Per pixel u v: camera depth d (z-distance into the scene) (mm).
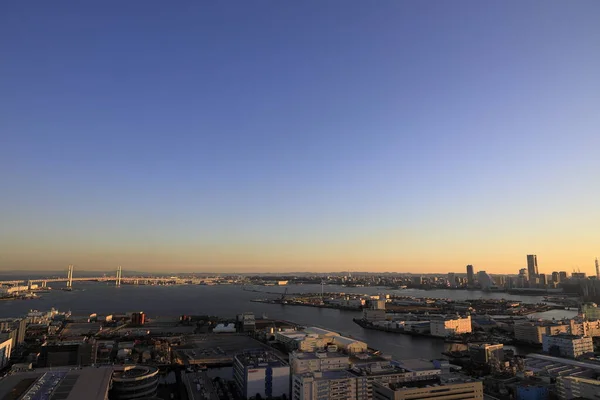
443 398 169500
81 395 157500
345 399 195000
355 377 198875
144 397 190875
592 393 197125
